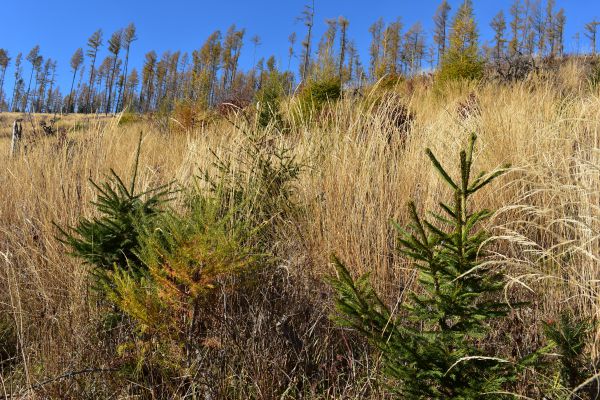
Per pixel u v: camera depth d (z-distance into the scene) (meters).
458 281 1.31
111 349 2.00
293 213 2.89
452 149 3.30
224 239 1.81
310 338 2.12
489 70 10.10
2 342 2.32
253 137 3.18
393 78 10.26
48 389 1.82
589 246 1.84
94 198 3.11
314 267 2.47
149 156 4.48
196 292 1.79
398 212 2.68
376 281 2.28
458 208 1.26
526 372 1.62
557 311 1.83
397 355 1.36
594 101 3.58
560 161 2.66
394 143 3.40
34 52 76.25
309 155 3.40
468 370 1.33
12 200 3.49
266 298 2.16
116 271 1.86
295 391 1.87
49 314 2.31
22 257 2.76
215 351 1.93
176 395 1.76
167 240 1.88
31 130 4.63
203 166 3.25
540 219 2.38
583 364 1.45
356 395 1.76
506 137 3.27
